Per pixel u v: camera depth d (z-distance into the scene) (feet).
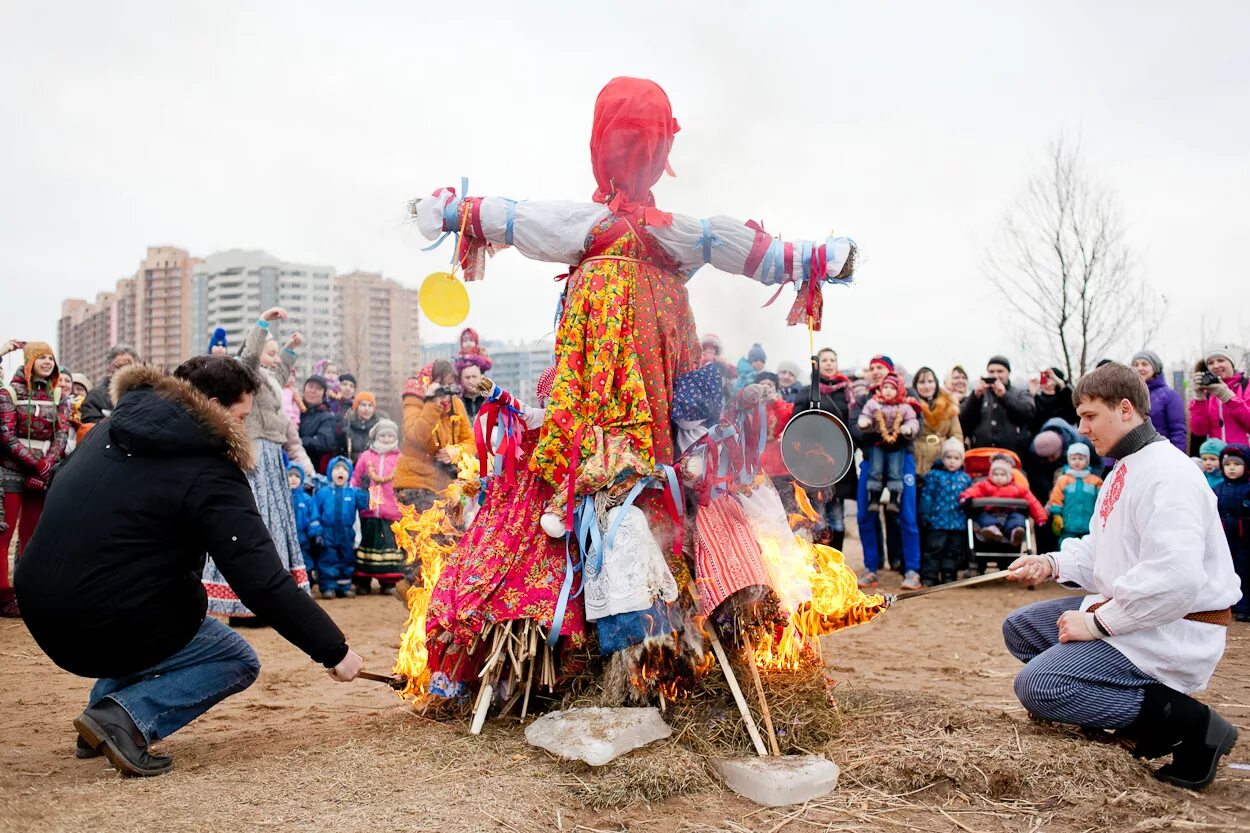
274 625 12.34
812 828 10.55
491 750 12.41
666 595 12.73
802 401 31.40
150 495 11.94
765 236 13.88
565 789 11.27
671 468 13.25
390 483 30.81
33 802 10.85
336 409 35.50
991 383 33.30
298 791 11.21
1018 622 14.23
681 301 14.11
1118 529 12.71
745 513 13.69
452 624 13.25
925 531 32.22
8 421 25.44
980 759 11.77
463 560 13.84
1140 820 10.73
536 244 13.96
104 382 27.30
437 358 26.11
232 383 12.76
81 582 11.75
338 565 30.63
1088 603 13.34
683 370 14.02
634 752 11.87
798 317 14.14
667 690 12.91
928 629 24.49
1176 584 11.85
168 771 12.13
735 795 11.45
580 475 13.11
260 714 15.55
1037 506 31.01
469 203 13.98
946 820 10.78
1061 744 12.32
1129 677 12.37
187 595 12.44
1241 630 24.07
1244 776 12.49
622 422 13.35
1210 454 27.02
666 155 14.10
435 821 10.33
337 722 14.78
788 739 12.57
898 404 30.71
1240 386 28.27
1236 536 26.13
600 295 13.64
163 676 12.46
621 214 13.89
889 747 12.34
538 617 13.08
